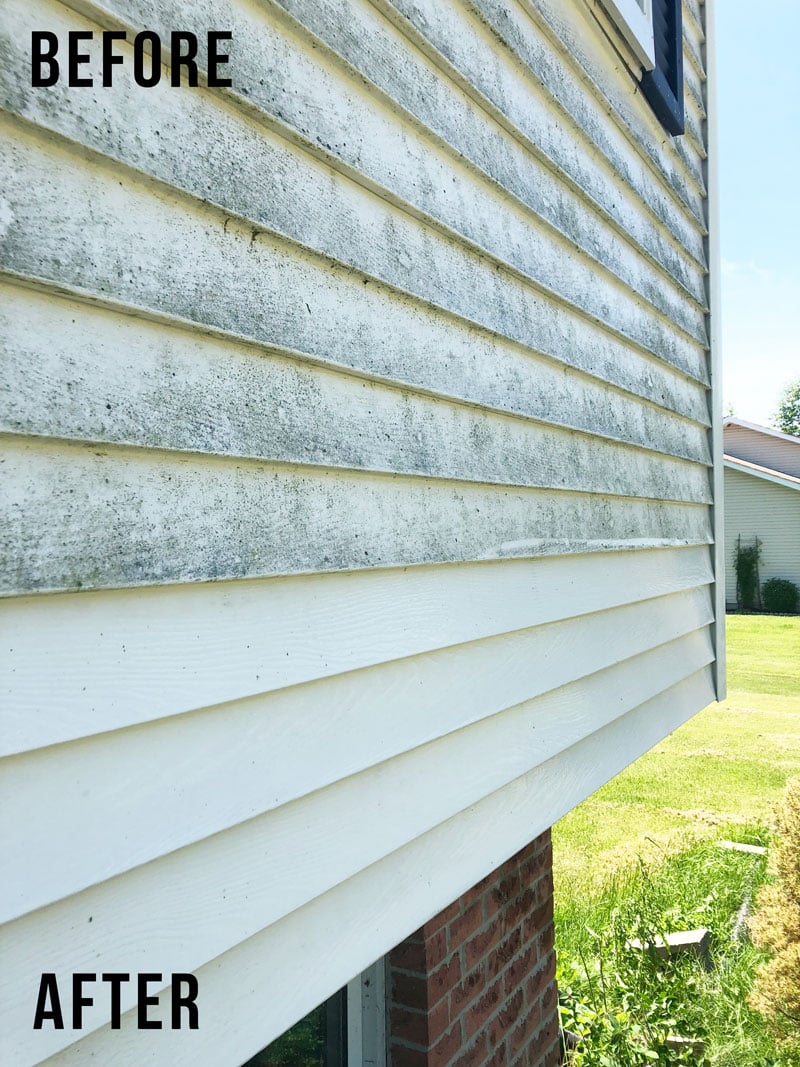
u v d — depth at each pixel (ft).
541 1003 9.32
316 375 3.79
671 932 14.80
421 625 4.52
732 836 20.22
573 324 6.80
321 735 3.73
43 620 2.59
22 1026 2.48
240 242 3.34
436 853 4.60
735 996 12.90
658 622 8.75
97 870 2.68
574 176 6.80
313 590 3.76
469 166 5.16
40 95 2.54
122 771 2.82
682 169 10.13
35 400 2.52
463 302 5.02
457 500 4.99
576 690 6.61
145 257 2.90
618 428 7.72
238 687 3.26
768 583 72.69
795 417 144.25
